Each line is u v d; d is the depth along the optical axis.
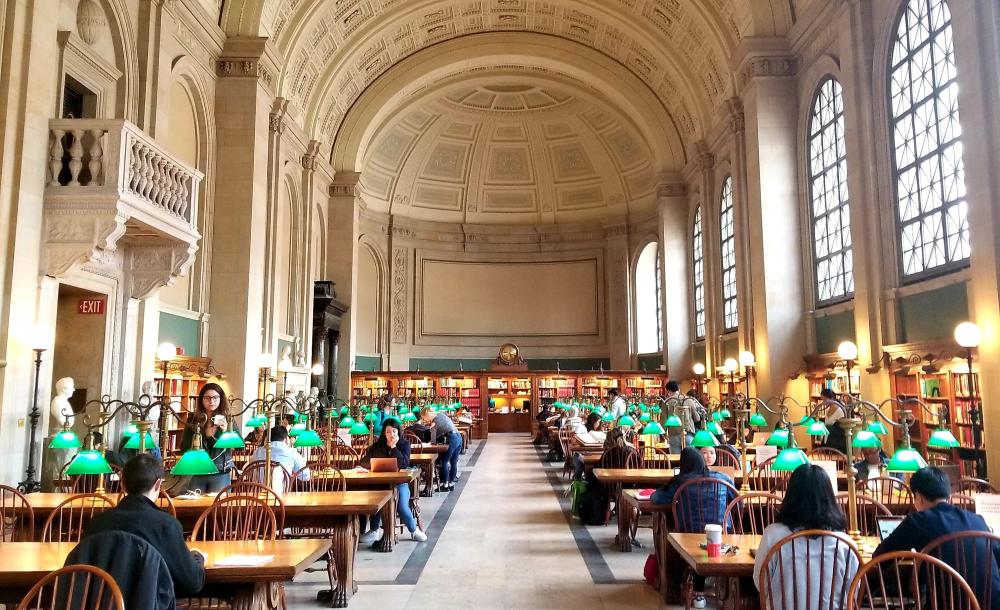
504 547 8.41
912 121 11.06
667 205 23.94
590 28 22.50
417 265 29.53
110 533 3.28
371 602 6.25
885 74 11.73
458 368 29.39
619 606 6.11
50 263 8.35
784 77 15.48
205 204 14.15
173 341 12.84
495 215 30.61
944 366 9.72
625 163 28.97
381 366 28.17
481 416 24.94
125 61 10.99
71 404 9.83
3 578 4.10
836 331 13.69
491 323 30.00
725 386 19.75
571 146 29.58
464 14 22.28
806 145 15.00
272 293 16.44
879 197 11.80
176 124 13.27
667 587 6.16
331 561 6.63
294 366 18.84
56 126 8.49
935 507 3.83
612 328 29.16
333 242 23.72
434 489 13.02
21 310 8.00
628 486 9.07
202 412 7.43
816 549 3.80
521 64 24.00
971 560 3.63
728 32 17.41
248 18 14.85
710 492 6.00
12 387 7.87
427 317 29.47
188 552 3.81
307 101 19.89
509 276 30.38
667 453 11.50
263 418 9.97
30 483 7.64
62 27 9.51
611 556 7.95
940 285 10.12
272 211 16.38
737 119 17.34
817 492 3.90
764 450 7.52
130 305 10.47
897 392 11.09
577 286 30.06
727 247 19.91
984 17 8.80
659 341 27.86
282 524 5.59
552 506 11.33
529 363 29.80
